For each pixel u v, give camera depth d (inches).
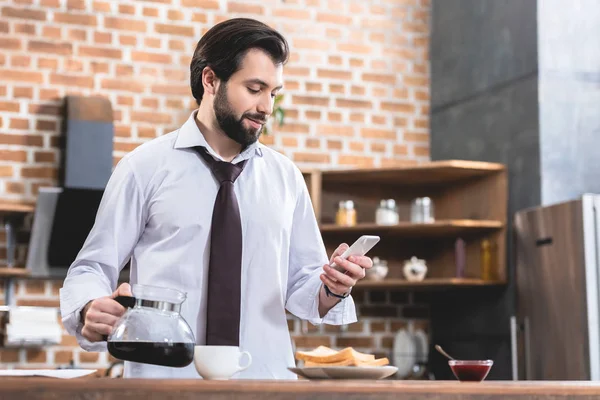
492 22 238.7
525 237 217.5
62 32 233.6
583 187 220.2
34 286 225.6
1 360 221.0
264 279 106.7
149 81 238.7
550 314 205.2
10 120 227.5
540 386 81.2
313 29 254.7
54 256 217.3
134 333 83.1
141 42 239.1
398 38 262.1
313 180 239.0
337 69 255.4
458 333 245.6
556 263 203.6
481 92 241.6
